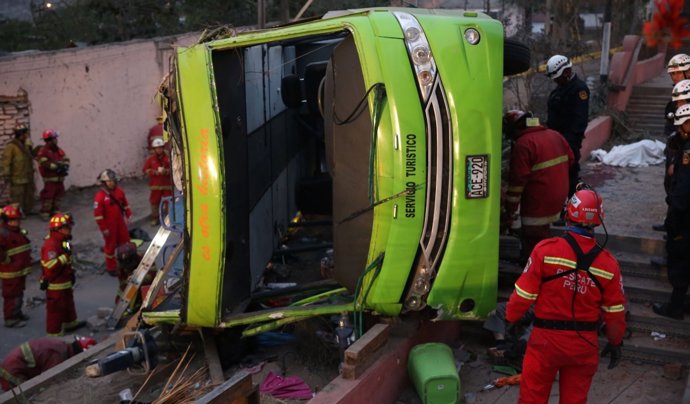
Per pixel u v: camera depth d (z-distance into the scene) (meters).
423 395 5.24
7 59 14.39
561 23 20.16
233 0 20.05
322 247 8.23
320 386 5.69
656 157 10.56
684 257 5.87
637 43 15.95
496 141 5.21
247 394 4.09
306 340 6.20
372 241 5.22
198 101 5.37
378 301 5.29
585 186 4.80
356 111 5.34
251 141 6.41
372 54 5.08
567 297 4.45
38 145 14.85
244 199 6.04
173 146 5.88
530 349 4.63
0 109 14.41
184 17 20.70
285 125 8.05
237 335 6.27
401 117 5.04
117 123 16.73
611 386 5.58
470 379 5.79
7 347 8.80
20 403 5.63
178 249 6.43
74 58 15.59
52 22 20.39
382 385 5.24
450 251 5.19
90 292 10.59
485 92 5.15
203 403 3.74
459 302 5.31
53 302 8.82
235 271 5.89
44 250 8.74
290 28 5.39
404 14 5.23
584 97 7.49
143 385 5.64
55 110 15.39
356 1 16.91
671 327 6.02
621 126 12.86
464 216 5.16
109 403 5.80
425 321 5.82
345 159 5.52
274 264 7.86
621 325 4.50
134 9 20.44
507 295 6.48
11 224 9.30
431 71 5.09
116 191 11.10
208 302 5.56
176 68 5.46
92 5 20.52
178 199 7.45
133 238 12.58
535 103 12.88
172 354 6.40
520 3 21.45
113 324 8.97
